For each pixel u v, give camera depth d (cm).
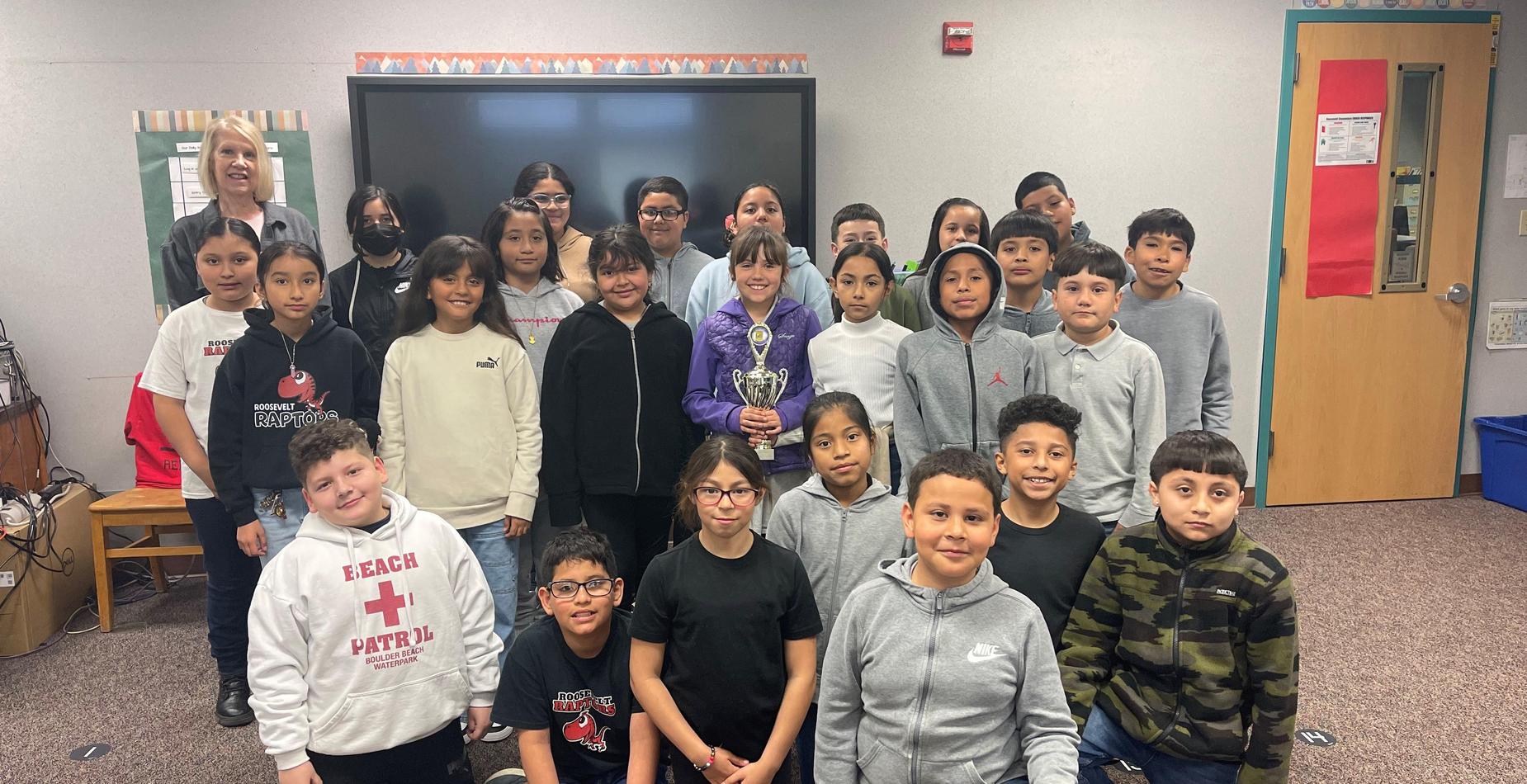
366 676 178
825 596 192
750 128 357
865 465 190
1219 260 404
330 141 349
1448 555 355
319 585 176
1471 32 395
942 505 155
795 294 276
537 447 238
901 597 165
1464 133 402
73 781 219
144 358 350
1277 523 397
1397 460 425
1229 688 172
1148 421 214
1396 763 221
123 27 331
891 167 379
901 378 226
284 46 341
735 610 169
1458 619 297
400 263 284
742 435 228
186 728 244
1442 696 251
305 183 348
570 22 354
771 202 287
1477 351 422
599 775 182
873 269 229
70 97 331
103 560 304
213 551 243
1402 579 332
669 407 241
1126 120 388
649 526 248
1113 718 183
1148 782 184
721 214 361
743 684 170
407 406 230
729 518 167
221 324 238
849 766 167
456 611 190
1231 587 170
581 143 351
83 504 332
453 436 229
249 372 222
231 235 233
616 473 237
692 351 246
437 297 227
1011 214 255
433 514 194
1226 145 395
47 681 271
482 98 344
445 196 347
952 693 158
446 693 186
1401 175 404
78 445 351
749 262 232
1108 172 391
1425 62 395
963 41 372
